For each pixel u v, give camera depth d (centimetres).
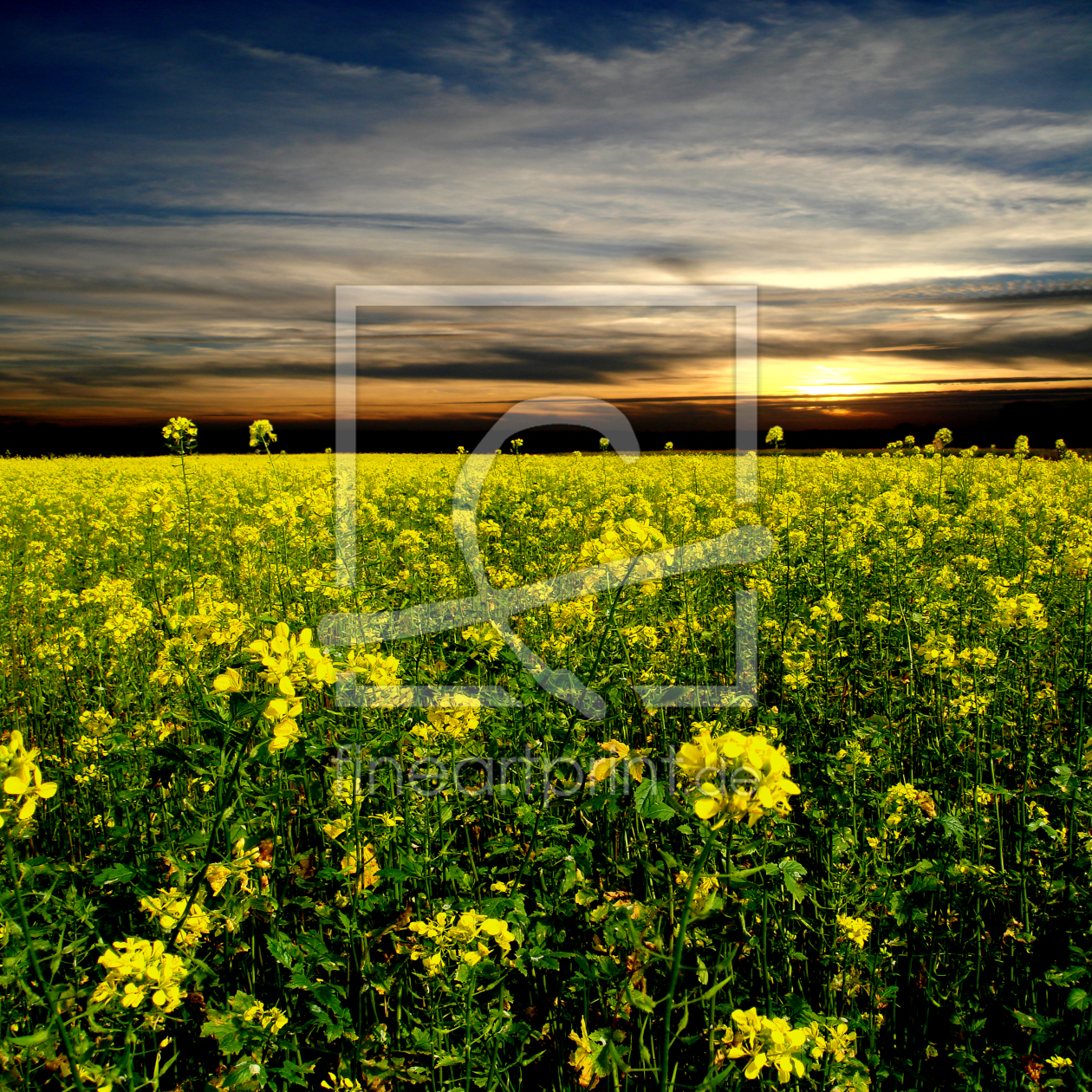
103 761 362
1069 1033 252
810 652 446
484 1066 228
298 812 361
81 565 838
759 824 267
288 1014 249
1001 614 419
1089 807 295
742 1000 253
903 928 292
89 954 263
